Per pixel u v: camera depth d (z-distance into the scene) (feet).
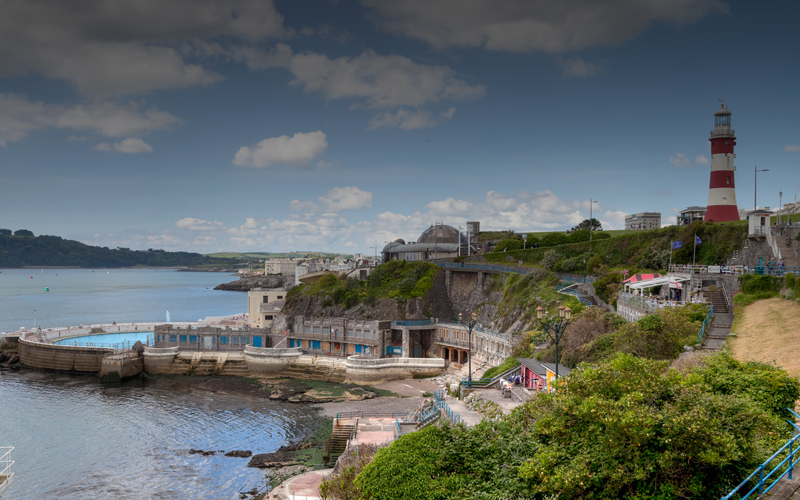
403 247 641.81
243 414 299.99
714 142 398.83
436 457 108.99
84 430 272.51
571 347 232.53
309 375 395.14
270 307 545.44
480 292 483.92
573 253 458.91
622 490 84.02
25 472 219.00
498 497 91.50
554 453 90.43
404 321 429.79
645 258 383.24
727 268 264.72
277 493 181.27
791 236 268.00
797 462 78.79
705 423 81.00
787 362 140.36
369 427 227.81
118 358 384.06
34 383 382.83
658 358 172.35
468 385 231.30
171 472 217.56
